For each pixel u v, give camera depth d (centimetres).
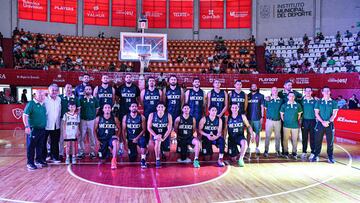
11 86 1588
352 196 466
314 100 726
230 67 1873
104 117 663
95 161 692
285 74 1673
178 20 2161
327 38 1988
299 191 489
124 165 658
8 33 1919
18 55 1720
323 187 510
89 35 2094
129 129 665
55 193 472
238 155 717
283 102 749
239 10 2138
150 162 684
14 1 1923
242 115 684
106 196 461
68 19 2059
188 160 689
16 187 501
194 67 1906
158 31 2155
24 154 764
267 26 2123
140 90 739
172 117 702
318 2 2038
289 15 2089
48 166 644
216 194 473
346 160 723
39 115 620
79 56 1886
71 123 654
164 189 496
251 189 498
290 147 903
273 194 474
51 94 656
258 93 757
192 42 2086
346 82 1581
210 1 2152
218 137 668
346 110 1129
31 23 1980
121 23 2128
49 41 1917
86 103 700
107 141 665
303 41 2014
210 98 719
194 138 664
